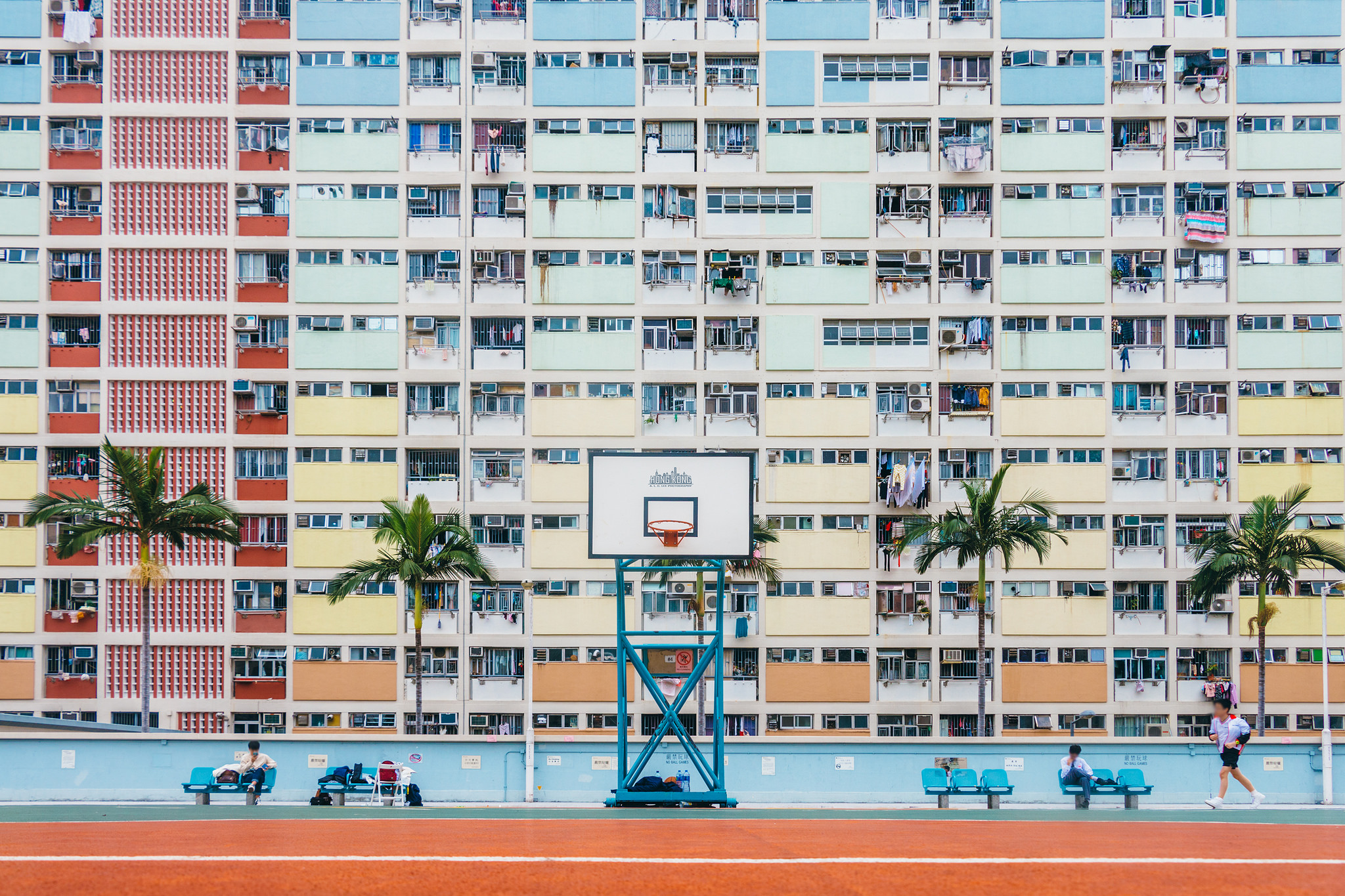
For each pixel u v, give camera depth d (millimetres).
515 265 40031
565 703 38625
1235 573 34062
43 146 39719
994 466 39438
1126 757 26734
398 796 25328
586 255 39969
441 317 39781
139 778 26375
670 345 39750
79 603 38969
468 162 39812
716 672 22266
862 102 40125
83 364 39625
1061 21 40156
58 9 39969
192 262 39719
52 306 39500
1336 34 40000
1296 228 39688
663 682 38438
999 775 23750
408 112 39969
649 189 40188
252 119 40000
